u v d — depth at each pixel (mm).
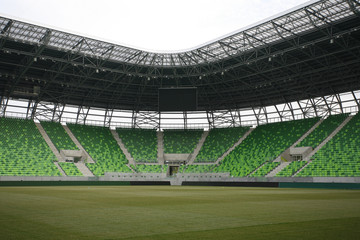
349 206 19094
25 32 45844
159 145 78938
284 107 72000
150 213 15680
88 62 57656
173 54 57625
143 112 80562
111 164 70062
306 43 46281
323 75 60562
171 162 77312
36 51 49000
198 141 79312
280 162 61688
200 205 19891
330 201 22984
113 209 17375
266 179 56938
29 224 12117
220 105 78062
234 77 60375
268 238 9609
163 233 10469
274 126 72500
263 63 57625
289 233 10375
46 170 59875
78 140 71812
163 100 62938
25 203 20406
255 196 28875
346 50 46562
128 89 71375
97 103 75312
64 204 19984
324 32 44000
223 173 66188
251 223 12492
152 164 74125
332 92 63719
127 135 79062
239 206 19250
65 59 54875
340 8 39719
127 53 55719
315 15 41125
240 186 59875
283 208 18016
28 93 63312
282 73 61188
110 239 9547
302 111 69688
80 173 63188
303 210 16938
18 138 64250
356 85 60281
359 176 48062
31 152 62688
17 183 53844
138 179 67125
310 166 56094
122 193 33062
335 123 62938
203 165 72375
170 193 33750
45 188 44500
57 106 72438
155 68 61656
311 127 66062
